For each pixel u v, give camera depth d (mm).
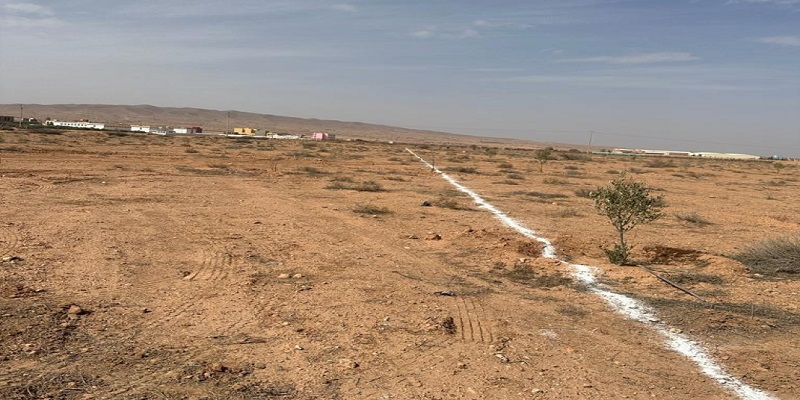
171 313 7664
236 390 5438
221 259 10875
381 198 22516
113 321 7223
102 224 13906
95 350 6262
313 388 5574
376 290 9188
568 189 29781
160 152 47938
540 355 6711
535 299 9055
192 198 19938
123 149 49500
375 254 11930
